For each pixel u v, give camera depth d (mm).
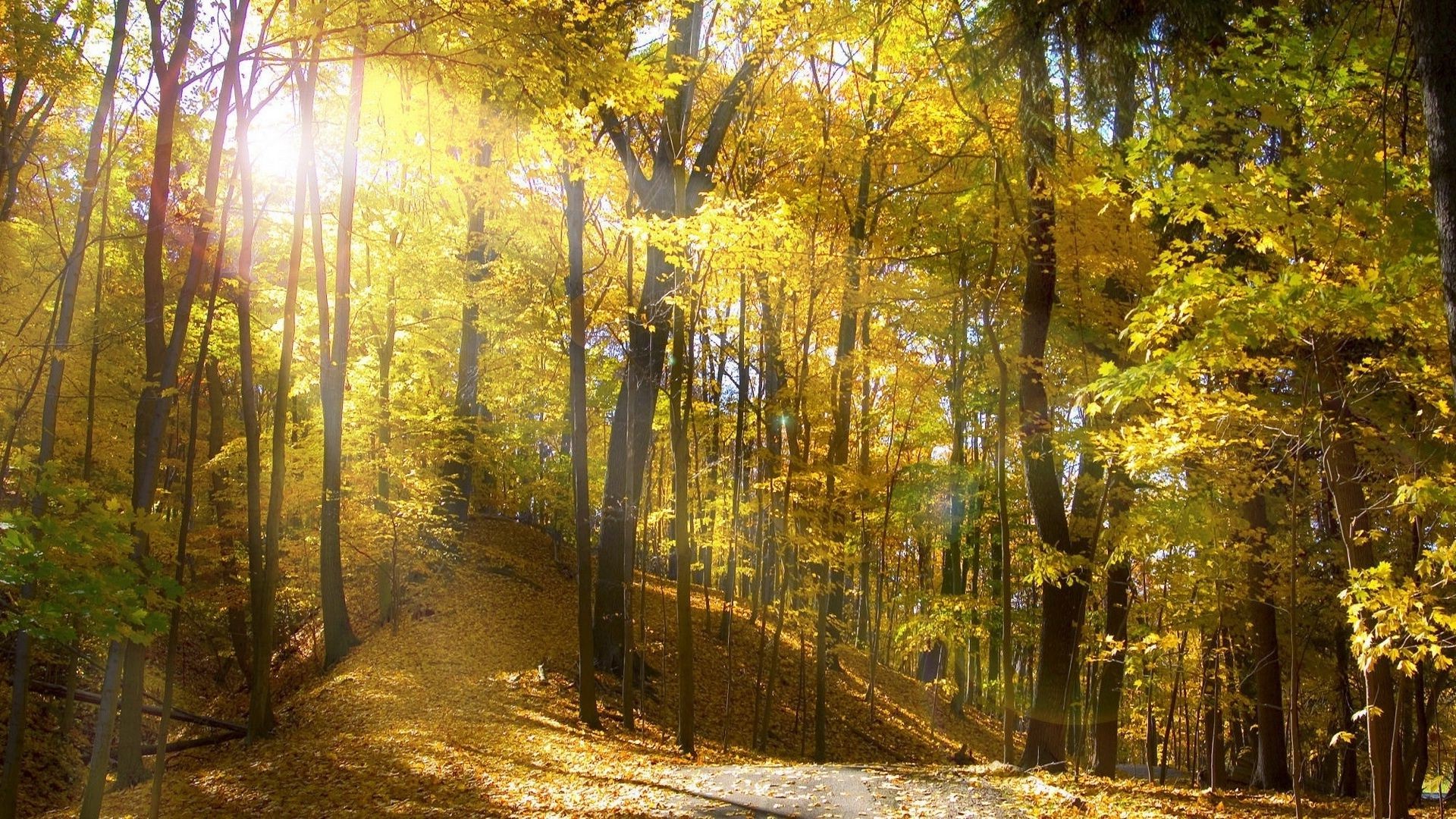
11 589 6734
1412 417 8156
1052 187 10539
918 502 16828
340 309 16281
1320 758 20938
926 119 13164
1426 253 6188
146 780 11359
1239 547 10438
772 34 12352
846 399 15086
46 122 12031
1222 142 7852
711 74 14938
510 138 12141
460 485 22391
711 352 17219
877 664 25938
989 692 19469
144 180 13852
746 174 14766
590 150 11516
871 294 12602
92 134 8383
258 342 17297
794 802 9352
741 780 10578
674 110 14453
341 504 17812
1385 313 6223
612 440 16766
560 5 8734
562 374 18562
